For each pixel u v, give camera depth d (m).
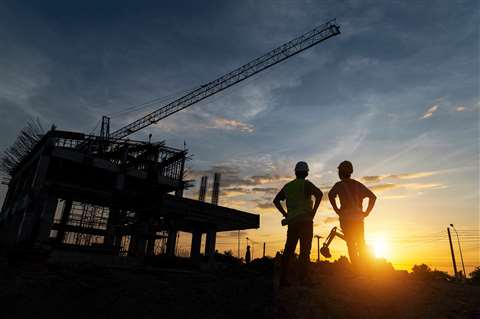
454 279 7.55
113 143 29.84
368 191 5.69
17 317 4.93
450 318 4.21
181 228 29.28
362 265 5.77
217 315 4.78
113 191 22.69
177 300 5.38
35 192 23.66
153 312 4.97
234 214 23.02
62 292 5.75
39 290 5.81
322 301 4.75
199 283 6.34
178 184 31.69
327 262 8.27
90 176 31.12
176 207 20.64
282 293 5.14
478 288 5.47
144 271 8.61
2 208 34.34
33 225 22.25
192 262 18.70
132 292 5.79
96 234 28.23
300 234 5.41
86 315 5.02
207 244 29.16
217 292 5.65
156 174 30.75
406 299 4.77
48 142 26.20
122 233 25.88
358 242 5.60
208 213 21.94
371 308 4.52
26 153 30.73
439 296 4.92
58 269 7.27
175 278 6.95
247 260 26.59
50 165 28.56
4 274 6.74
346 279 5.66
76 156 27.14
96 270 7.21
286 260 5.40
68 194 23.83
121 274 7.27
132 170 29.86
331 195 5.89
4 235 28.30
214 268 25.33
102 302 5.39
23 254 9.84
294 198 5.53
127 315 4.93
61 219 27.06
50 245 20.67
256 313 4.67
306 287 5.28
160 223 22.34
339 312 4.45
